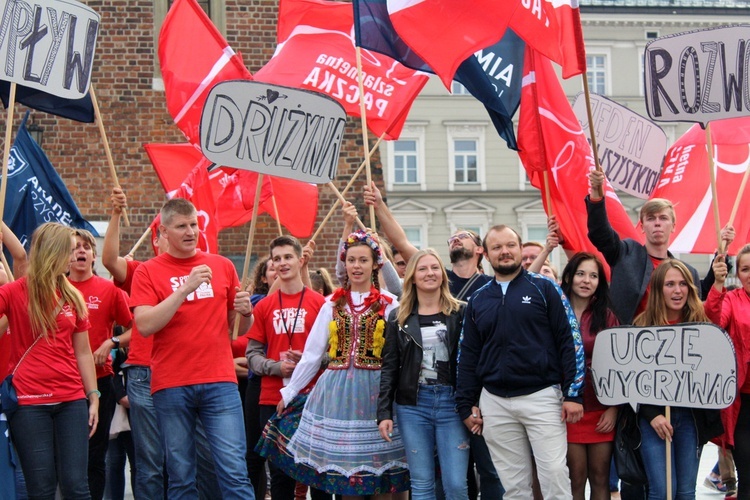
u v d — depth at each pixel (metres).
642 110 42.97
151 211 14.03
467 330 6.39
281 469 6.82
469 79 8.05
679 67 7.33
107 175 13.96
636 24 42.75
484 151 43.81
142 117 14.11
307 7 9.09
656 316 6.45
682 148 9.38
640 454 6.38
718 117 7.23
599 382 6.41
